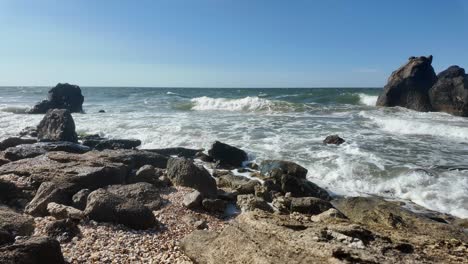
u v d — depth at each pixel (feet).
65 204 28.63
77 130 71.31
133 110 110.42
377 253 15.71
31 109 105.50
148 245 22.30
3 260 16.10
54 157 39.58
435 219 28.73
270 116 87.15
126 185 31.94
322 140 57.72
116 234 23.38
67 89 108.27
